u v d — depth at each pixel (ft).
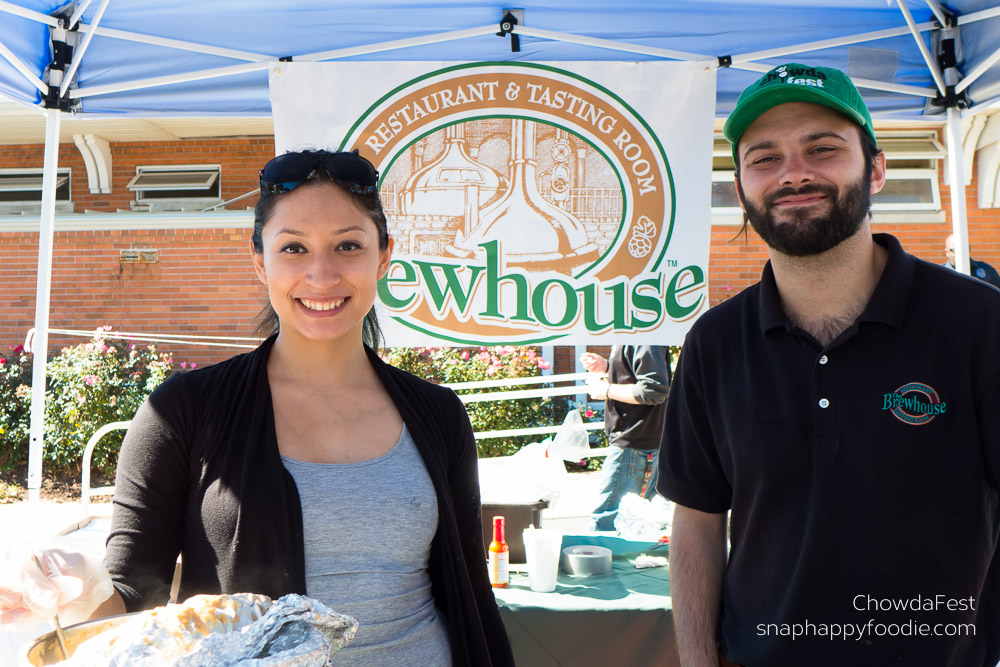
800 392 5.35
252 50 11.03
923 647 5.07
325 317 4.84
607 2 10.68
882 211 28.12
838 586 5.16
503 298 11.25
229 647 3.04
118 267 29.45
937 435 5.05
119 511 4.52
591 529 14.82
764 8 10.96
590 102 11.20
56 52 10.67
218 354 29.37
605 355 28.78
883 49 10.96
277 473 4.58
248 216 28.96
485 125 11.17
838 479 5.16
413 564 4.87
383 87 11.03
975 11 10.85
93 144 29.55
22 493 25.34
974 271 16.01
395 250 11.14
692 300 11.31
